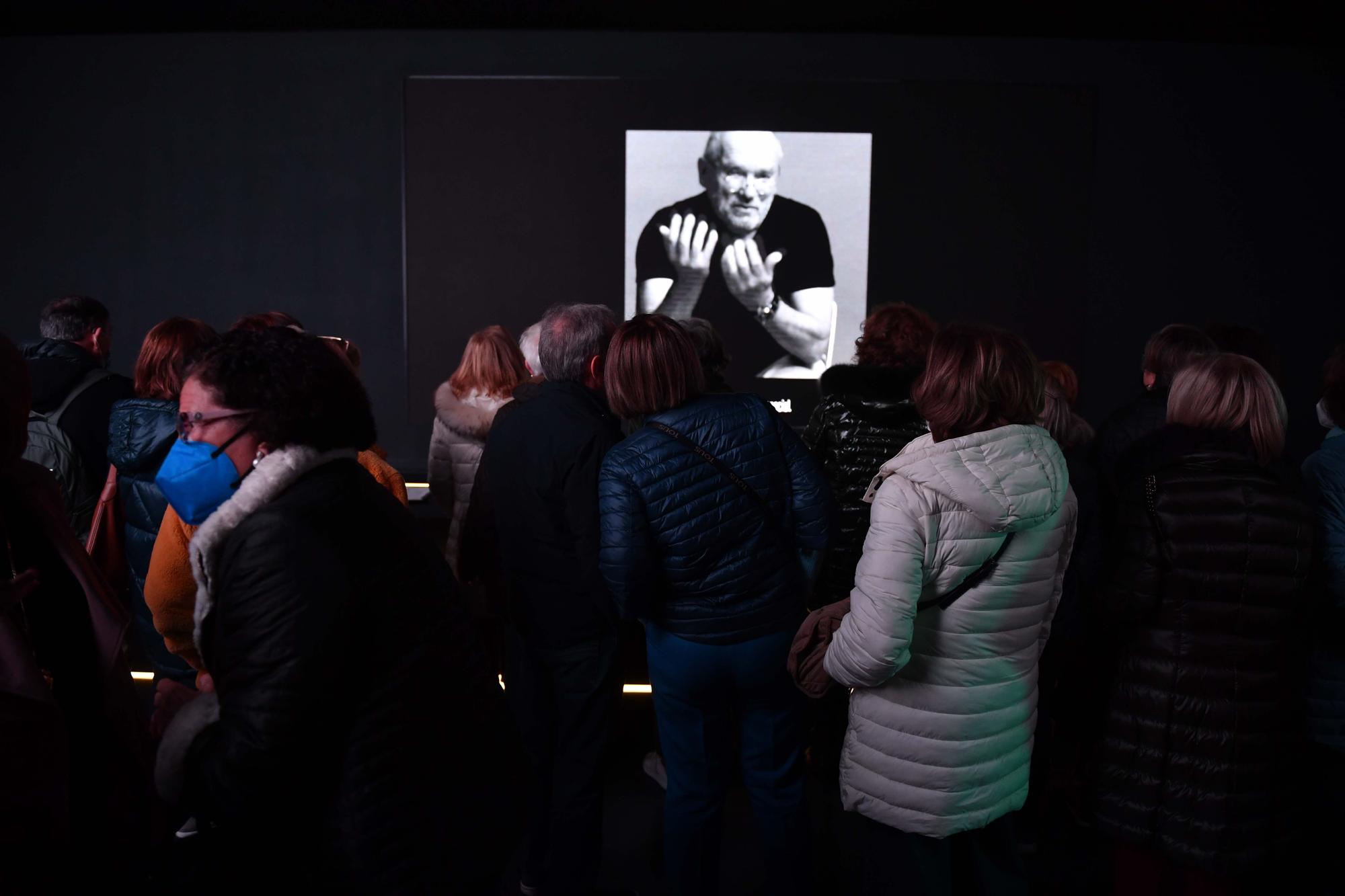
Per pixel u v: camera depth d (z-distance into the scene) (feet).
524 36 16.43
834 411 7.44
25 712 3.62
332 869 3.48
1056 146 16.40
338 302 17.07
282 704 3.25
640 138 16.42
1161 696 5.21
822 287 16.67
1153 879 5.48
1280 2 14.92
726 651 5.86
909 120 16.37
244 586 3.30
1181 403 5.45
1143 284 17.13
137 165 16.71
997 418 5.01
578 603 6.48
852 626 4.89
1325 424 6.52
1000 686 5.07
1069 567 6.93
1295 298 17.16
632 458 5.71
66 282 16.89
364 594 3.42
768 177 16.47
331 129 16.71
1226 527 5.04
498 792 3.84
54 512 4.35
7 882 3.62
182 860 7.02
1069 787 8.39
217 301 17.02
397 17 15.94
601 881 7.48
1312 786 5.98
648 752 9.71
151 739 4.30
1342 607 5.82
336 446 3.70
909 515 4.78
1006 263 16.63
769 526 5.91
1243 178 16.94
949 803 5.03
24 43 16.46
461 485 9.89
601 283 16.71
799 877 6.12
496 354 9.70
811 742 7.61
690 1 15.20
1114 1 14.98
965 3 15.15
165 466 3.61
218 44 16.52
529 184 16.51
